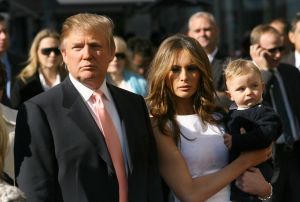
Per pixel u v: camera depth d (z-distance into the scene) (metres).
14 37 16.86
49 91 5.11
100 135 4.98
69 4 15.20
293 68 9.29
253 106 6.18
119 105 5.29
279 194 9.02
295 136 9.02
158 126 5.67
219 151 5.73
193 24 9.97
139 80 9.60
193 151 5.67
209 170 5.70
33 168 4.86
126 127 5.21
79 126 4.96
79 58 5.04
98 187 4.89
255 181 5.71
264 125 5.84
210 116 5.81
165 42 5.75
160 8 18.20
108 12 17.89
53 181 4.89
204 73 5.70
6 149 4.82
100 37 5.06
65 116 4.97
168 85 5.71
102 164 4.95
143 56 10.80
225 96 6.67
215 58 9.71
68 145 4.90
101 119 5.11
